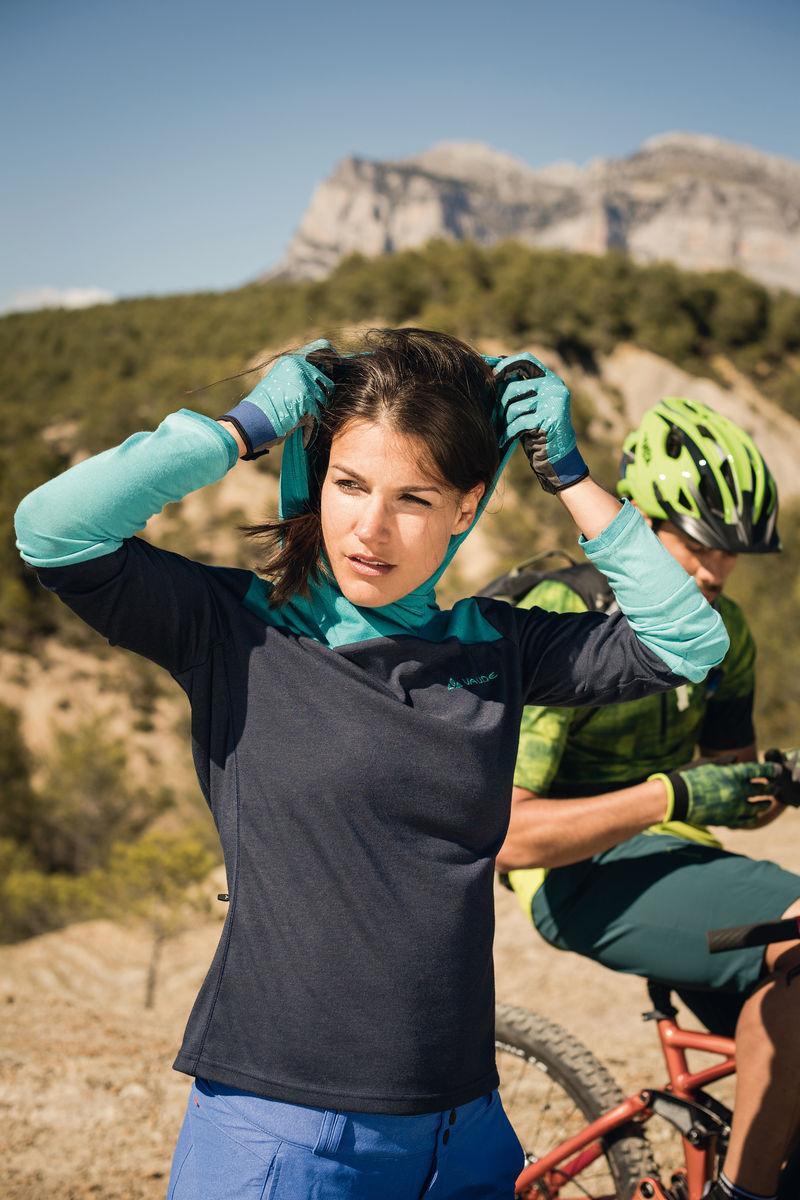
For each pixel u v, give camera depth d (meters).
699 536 1.90
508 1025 2.33
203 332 80.88
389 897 1.18
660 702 2.00
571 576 1.99
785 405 62.84
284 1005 1.19
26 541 1.12
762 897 1.85
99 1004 7.01
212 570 1.28
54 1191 2.76
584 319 62.25
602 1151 2.11
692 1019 4.23
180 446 1.11
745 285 67.75
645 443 2.01
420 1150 1.25
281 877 1.19
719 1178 1.68
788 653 14.77
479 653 1.32
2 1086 3.46
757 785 1.75
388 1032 1.18
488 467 1.25
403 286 65.81
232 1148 1.21
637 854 1.98
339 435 1.20
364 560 1.20
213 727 1.26
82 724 25.64
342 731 1.19
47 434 64.19
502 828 1.30
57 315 104.75
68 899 10.65
